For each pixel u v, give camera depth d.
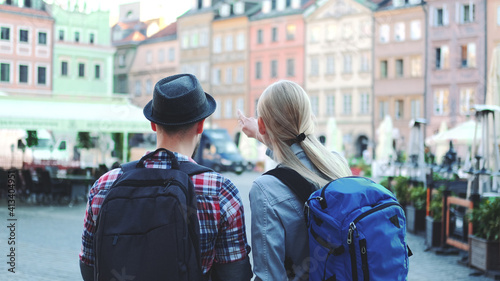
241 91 55.12
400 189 11.83
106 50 17.62
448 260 8.09
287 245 2.19
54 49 16.02
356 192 2.07
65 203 15.06
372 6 48.34
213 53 53.41
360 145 50.31
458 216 8.28
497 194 8.09
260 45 54.28
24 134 18.12
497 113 10.02
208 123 56.50
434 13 45.31
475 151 9.77
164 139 2.08
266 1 54.19
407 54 46.75
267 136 2.41
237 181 25.48
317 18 51.31
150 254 1.80
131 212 1.85
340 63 50.22
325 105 51.41
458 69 44.16
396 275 2.01
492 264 6.97
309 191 2.20
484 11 42.72
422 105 46.16
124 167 2.04
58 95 14.74
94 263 2.02
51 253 7.73
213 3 54.59
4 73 14.06
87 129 14.26
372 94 48.72
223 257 2.00
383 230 2.01
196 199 1.92
